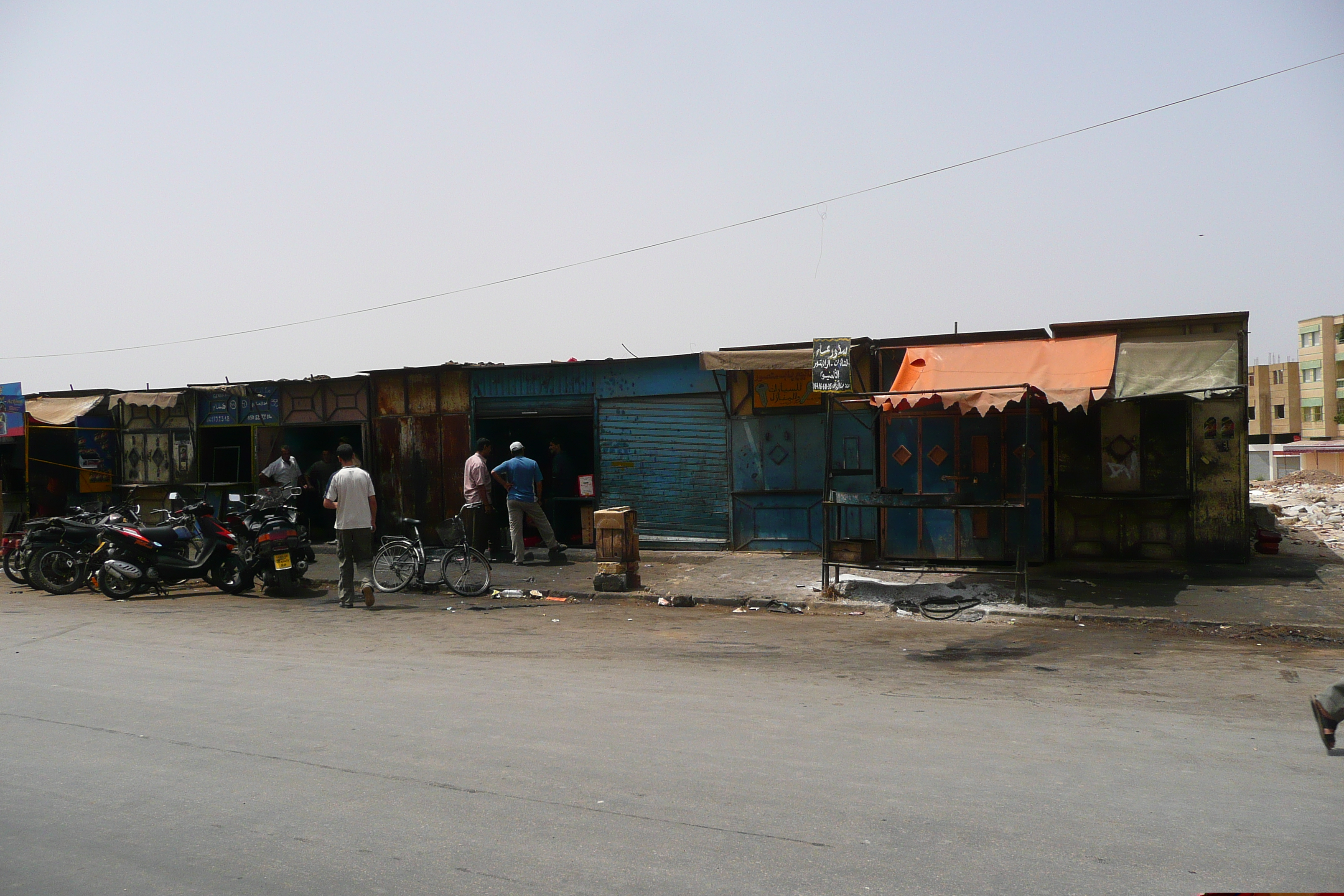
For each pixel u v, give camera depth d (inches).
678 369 570.9
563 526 673.0
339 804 159.5
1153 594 397.7
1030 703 231.6
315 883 129.0
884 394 410.0
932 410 480.1
